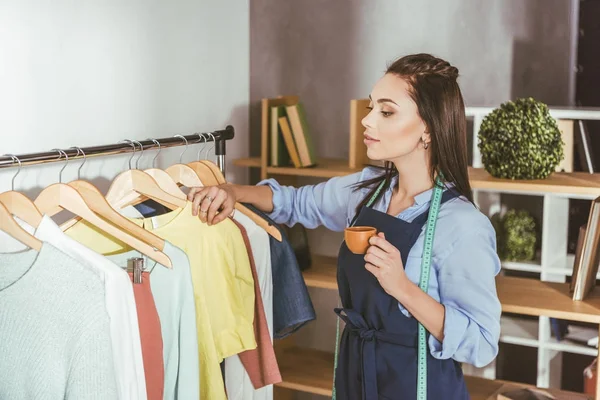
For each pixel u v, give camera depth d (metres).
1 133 2.16
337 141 3.42
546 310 2.56
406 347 2.09
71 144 2.40
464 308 2.02
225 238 2.27
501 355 3.42
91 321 1.70
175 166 2.29
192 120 3.00
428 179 2.12
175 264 2.03
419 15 3.29
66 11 2.35
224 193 2.21
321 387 3.05
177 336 2.06
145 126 2.73
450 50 3.29
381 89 2.07
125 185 2.16
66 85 2.37
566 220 3.32
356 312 2.16
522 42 3.29
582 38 3.39
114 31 2.56
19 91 2.21
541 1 3.27
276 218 2.49
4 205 1.79
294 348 3.46
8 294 1.77
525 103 2.67
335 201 2.40
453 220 2.04
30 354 1.75
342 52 3.37
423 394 2.06
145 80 2.71
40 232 1.80
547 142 2.64
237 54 3.29
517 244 3.26
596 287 2.81
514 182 2.62
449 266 2.03
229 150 3.26
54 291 1.73
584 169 3.19
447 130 2.05
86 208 1.92
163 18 2.79
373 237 1.95
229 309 2.25
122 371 1.81
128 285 1.82
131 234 2.05
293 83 3.44
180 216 2.18
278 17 3.40
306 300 2.61
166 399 2.07
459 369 2.16
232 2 3.24
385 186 2.22
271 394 2.66
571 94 3.41
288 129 3.07
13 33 2.18
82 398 1.70
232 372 2.47
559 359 3.38
